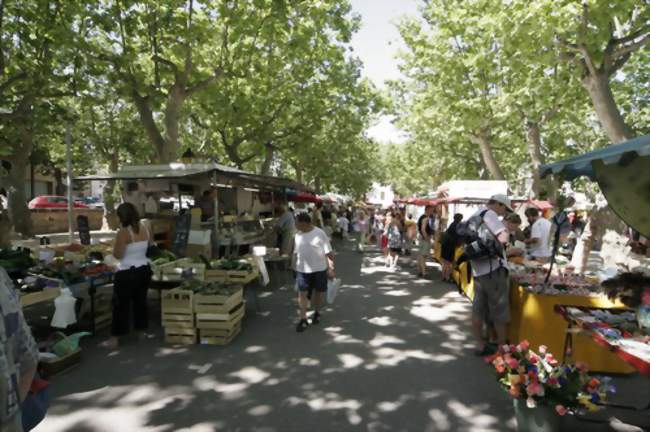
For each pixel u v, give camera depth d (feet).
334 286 21.58
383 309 24.20
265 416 12.14
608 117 31.17
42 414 6.49
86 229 31.55
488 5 41.39
